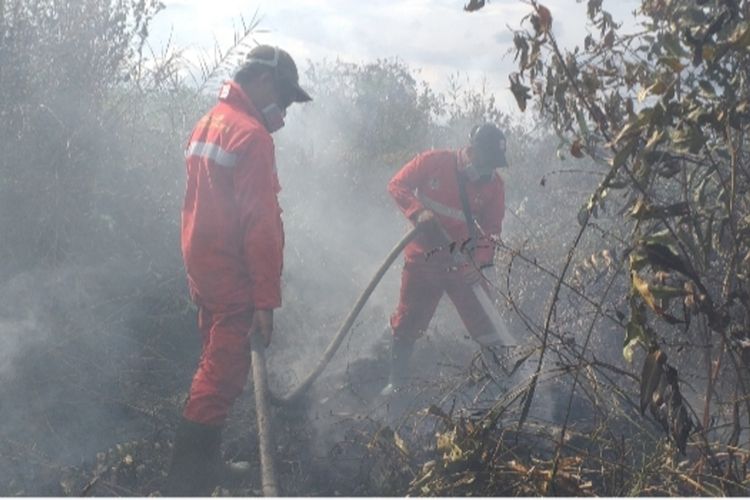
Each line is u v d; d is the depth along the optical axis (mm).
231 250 4082
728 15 2988
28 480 4191
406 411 4660
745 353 3098
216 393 4102
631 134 2996
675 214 3061
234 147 3994
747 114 3000
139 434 4680
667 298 2963
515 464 3275
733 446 3275
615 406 3648
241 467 4242
